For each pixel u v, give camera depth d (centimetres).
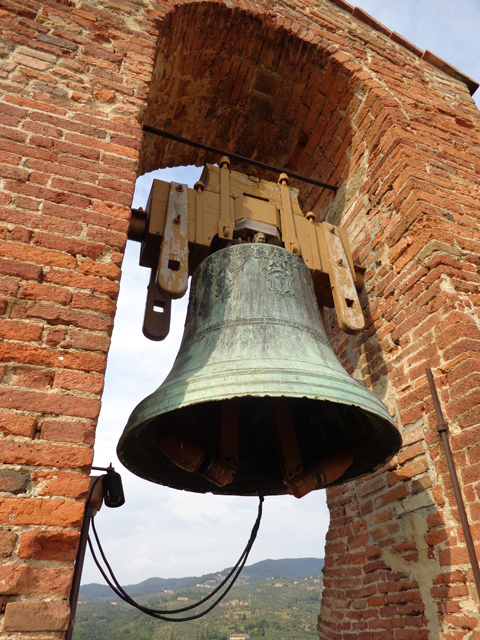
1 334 180
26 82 264
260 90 482
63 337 188
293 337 232
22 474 155
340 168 465
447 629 260
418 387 308
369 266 388
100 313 201
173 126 511
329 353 244
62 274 204
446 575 267
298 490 226
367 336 381
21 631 131
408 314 330
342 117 454
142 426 211
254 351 216
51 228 215
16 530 146
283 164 544
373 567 332
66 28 307
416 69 488
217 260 272
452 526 269
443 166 382
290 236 312
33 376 175
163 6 373
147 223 281
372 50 479
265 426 288
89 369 185
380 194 391
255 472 276
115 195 241
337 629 360
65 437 167
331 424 271
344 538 378
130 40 329
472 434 259
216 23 420
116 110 281
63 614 137
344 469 235
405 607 293
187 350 242
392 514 321
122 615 13738
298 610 14038
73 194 231
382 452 246
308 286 281
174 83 458
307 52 441
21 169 227
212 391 180
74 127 258
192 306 271
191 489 261
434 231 325
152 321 278
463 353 276
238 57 453
